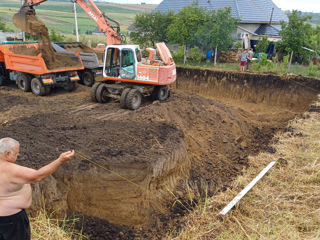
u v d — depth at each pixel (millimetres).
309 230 5391
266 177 7203
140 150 6516
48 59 11945
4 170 3586
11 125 7992
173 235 5371
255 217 5738
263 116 13453
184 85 17688
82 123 8258
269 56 22844
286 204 6078
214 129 9984
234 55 21344
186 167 7387
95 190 5605
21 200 3793
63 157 3691
